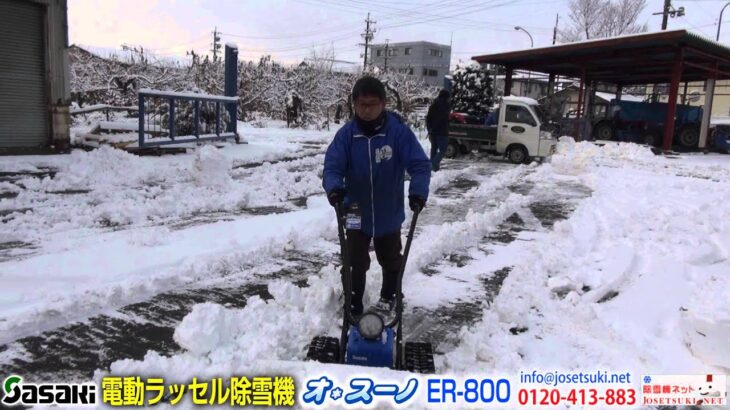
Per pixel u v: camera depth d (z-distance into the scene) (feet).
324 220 20.88
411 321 12.87
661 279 15.72
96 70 79.05
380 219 11.75
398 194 11.85
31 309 12.07
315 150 47.06
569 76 83.87
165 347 11.09
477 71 66.49
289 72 97.91
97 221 20.42
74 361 10.44
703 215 24.04
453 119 53.16
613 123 71.77
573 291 14.69
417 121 76.79
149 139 38.19
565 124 63.26
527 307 13.71
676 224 22.33
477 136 47.60
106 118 62.80
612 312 13.53
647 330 12.48
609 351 11.46
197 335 10.78
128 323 12.15
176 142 39.32
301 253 17.76
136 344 11.18
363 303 13.39
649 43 54.65
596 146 53.83
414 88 112.88
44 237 18.11
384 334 9.83
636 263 17.39
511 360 10.86
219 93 86.84
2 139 34.83
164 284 14.28
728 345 10.76
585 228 21.74
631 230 21.58
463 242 19.72
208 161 26.63
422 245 18.49
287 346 11.15
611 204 27.17
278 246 17.79
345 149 11.26
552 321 12.98
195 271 15.20
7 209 21.49
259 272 15.83
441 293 14.74
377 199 11.58
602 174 38.70
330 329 11.98
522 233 21.58
